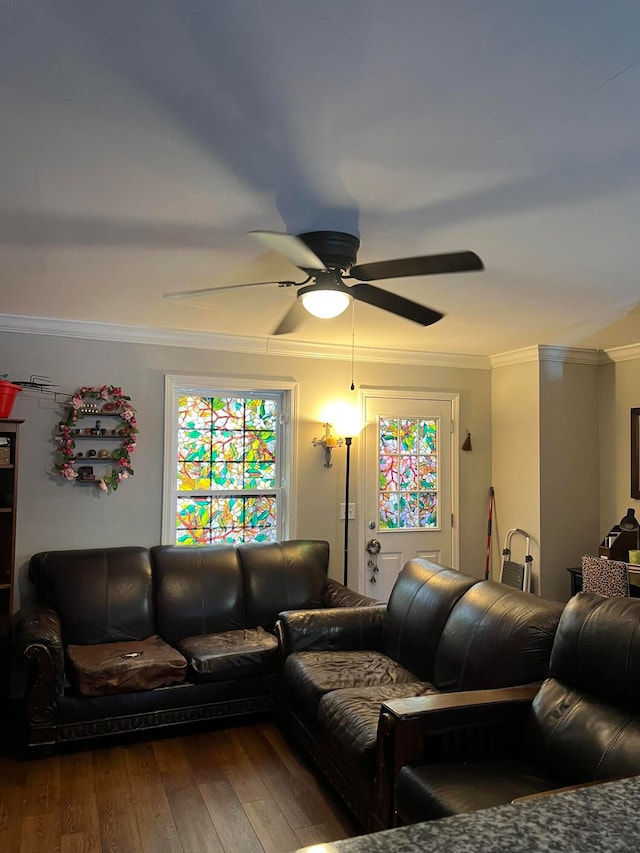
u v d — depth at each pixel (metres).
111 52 1.35
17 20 1.25
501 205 2.15
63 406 4.14
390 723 2.21
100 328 4.21
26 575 4.02
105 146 1.76
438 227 2.35
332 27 1.26
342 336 4.54
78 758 3.15
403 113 1.58
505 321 3.97
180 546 4.27
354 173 1.91
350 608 3.74
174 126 1.65
